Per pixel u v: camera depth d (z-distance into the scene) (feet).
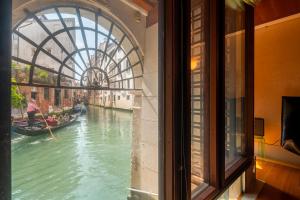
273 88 12.92
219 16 6.22
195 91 6.26
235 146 8.95
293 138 10.73
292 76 12.13
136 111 6.35
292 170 11.32
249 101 9.57
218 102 6.06
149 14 6.64
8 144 2.20
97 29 5.52
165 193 4.53
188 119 4.70
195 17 6.31
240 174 7.84
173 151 4.44
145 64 6.66
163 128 4.64
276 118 12.78
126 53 6.33
